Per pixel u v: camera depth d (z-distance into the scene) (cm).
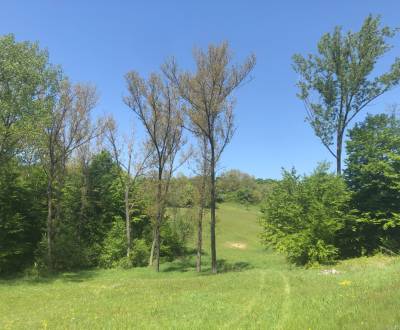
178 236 4544
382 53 3350
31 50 3089
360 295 1238
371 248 2994
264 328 984
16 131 2986
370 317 920
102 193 4569
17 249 3569
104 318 1327
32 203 3897
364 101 3453
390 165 2884
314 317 1019
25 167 3781
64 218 4328
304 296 1405
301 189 3031
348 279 1744
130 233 4228
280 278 2069
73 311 1541
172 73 3372
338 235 3002
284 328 958
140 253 4128
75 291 2323
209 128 3400
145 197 4116
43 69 3148
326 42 3438
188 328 1056
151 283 2444
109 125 4259
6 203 3641
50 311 1620
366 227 2998
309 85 3538
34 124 3091
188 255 4588
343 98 3469
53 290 2464
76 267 4000
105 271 3822
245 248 5350
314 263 2727
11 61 2986
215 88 3338
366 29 3350
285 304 1285
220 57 3309
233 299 1487
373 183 2947
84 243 4256
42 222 4000
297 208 2953
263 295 1521
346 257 3003
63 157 3862
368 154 3006
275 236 3106
